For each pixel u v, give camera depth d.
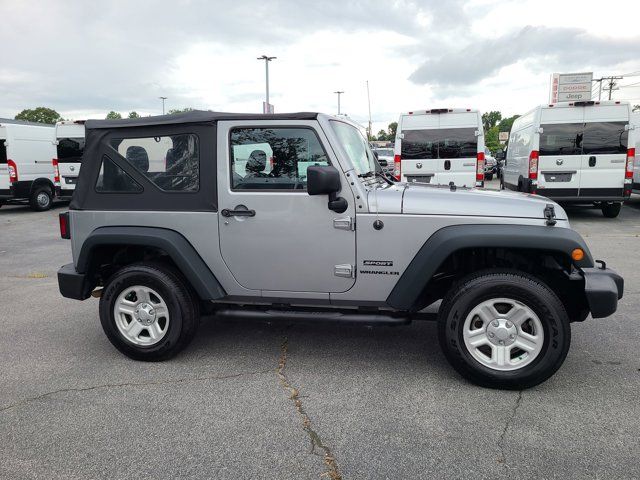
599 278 3.47
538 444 2.88
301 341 4.54
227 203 3.86
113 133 4.05
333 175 3.47
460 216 3.56
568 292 3.78
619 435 2.96
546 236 3.41
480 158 11.25
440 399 3.43
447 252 3.50
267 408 3.35
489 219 3.53
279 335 4.70
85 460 2.82
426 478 2.62
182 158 3.94
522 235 3.42
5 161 15.01
